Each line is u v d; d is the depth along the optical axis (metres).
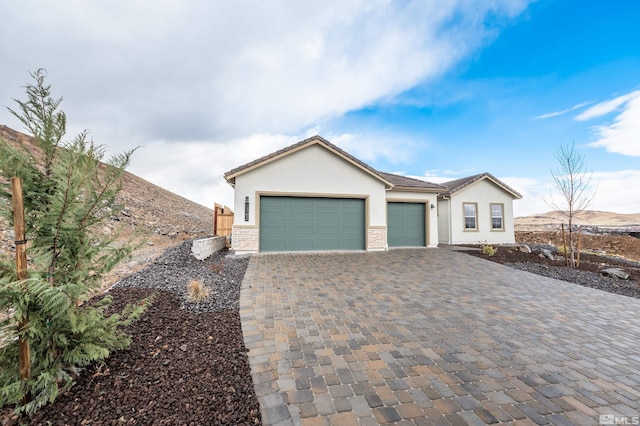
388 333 4.16
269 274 7.74
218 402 2.55
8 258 2.43
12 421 2.18
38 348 2.45
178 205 27.83
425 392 2.78
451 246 15.49
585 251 14.03
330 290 6.33
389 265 9.34
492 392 2.80
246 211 11.57
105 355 2.73
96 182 2.75
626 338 4.14
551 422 2.40
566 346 3.86
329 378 2.98
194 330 3.99
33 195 2.47
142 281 5.95
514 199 17.94
